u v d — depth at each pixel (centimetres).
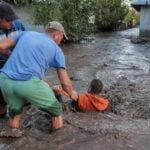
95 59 575
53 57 230
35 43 226
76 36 761
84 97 291
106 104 299
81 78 444
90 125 254
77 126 253
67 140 234
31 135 243
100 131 244
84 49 679
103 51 656
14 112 237
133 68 511
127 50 673
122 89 387
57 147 226
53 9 732
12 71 222
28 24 859
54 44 231
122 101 341
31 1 784
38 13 730
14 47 238
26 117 273
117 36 896
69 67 510
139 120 274
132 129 248
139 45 739
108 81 432
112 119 273
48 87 230
